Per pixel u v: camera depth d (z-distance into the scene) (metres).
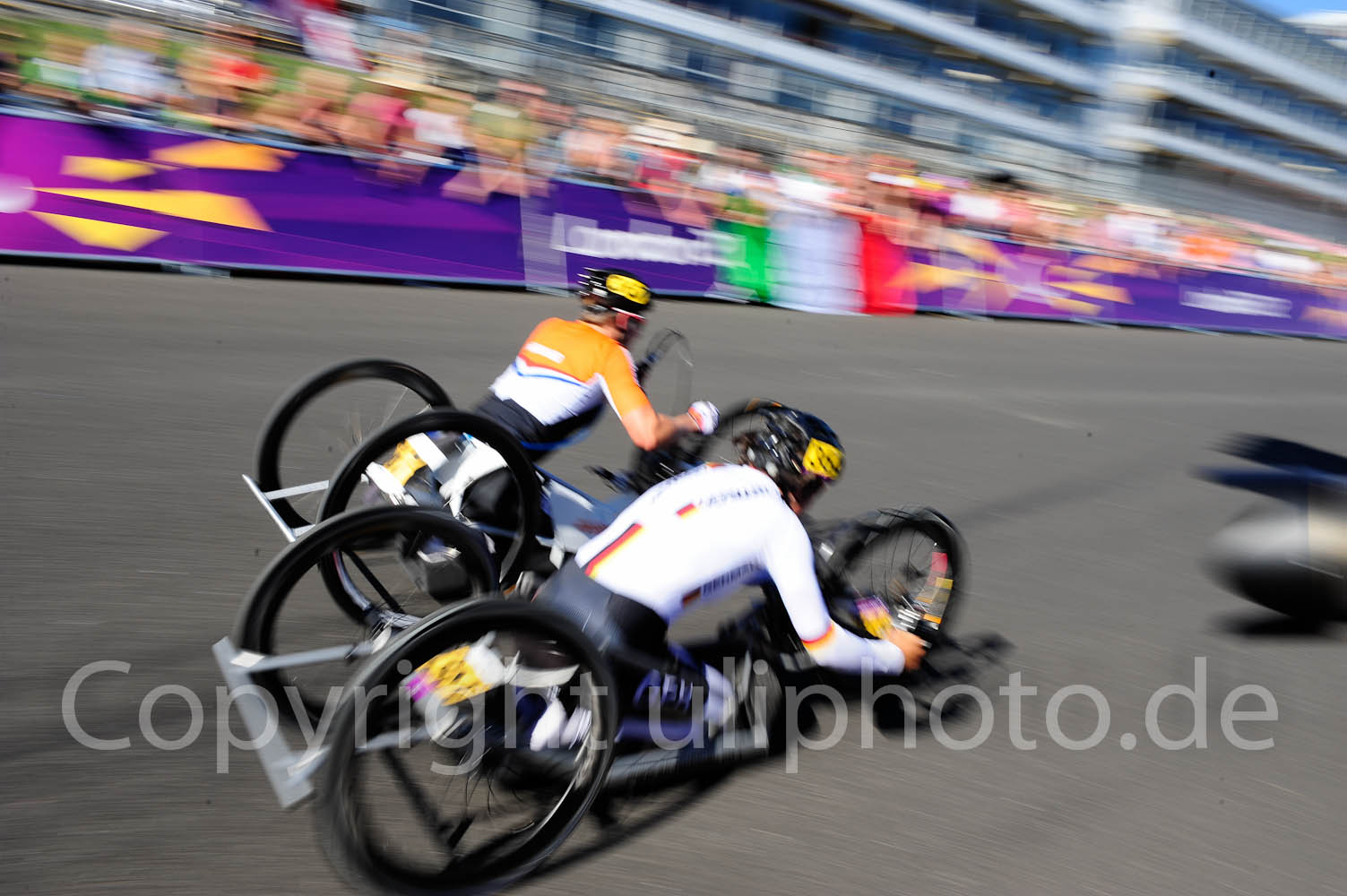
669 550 2.53
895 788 2.89
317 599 3.41
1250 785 3.11
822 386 7.98
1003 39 26.53
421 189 9.28
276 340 6.86
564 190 10.12
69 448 4.62
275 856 2.35
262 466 3.55
